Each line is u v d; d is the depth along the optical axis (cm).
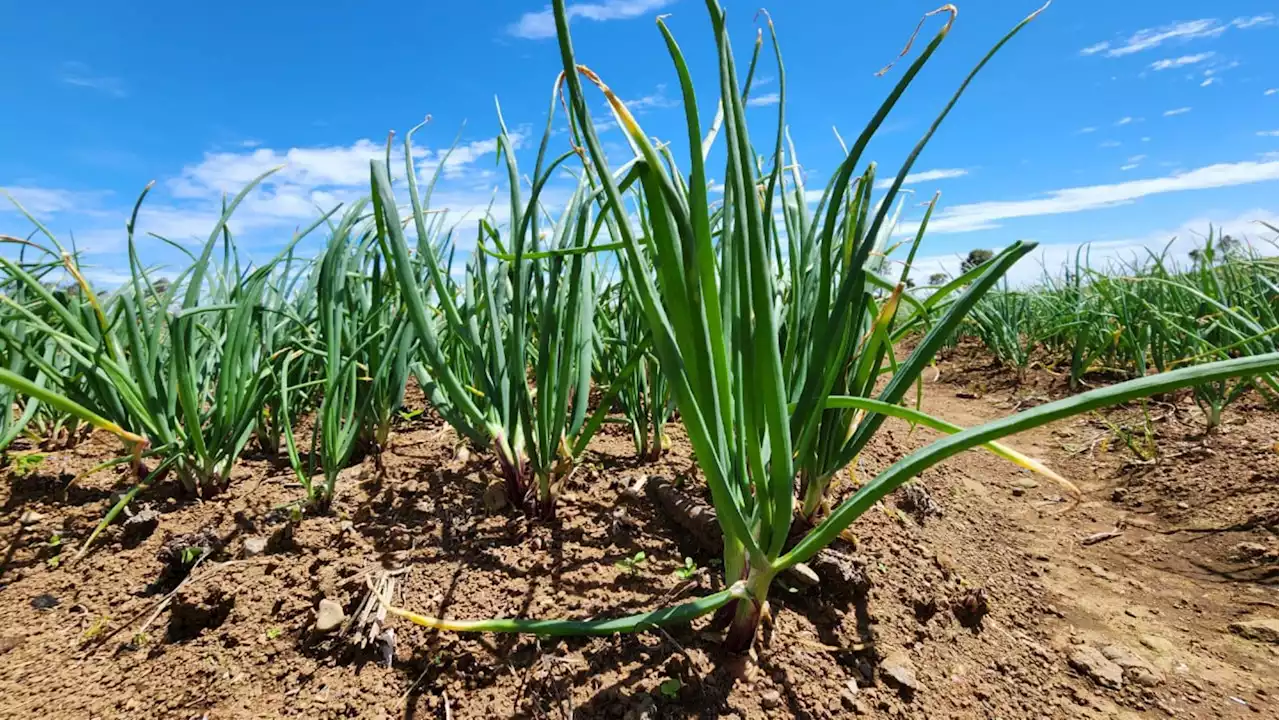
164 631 117
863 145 91
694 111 79
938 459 75
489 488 152
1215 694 126
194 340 176
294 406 190
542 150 124
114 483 165
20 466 169
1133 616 154
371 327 184
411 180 133
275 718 98
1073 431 288
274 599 119
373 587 118
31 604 125
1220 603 157
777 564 95
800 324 124
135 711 101
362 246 183
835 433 132
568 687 99
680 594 119
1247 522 185
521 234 122
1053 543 193
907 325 134
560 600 117
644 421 181
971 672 122
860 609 128
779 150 101
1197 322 284
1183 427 259
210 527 142
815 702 102
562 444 141
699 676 101
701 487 162
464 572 124
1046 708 118
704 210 82
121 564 135
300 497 155
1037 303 458
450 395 138
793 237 114
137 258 150
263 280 164
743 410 99
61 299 171
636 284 81
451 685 101
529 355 188
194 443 152
